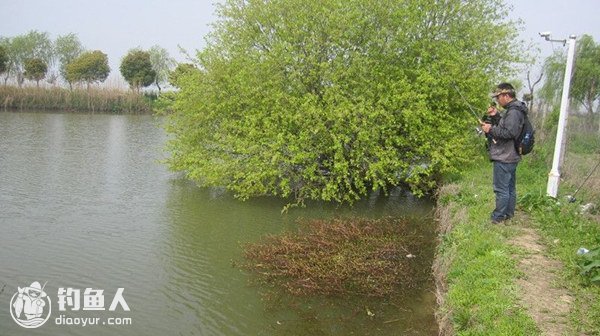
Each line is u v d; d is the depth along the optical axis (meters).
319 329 6.65
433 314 6.81
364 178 12.68
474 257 6.97
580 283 5.96
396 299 7.39
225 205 12.66
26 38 58.78
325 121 12.31
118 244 9.68
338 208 12.52
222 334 6.57
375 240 9.79
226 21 14.43
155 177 15.77
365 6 12.68
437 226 10.40
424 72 12.27
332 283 7.92
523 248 7.11
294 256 9.07
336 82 12.45
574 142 13.34
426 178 13.56
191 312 7.13
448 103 13.12
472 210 9.09
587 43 16.67
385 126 12.16
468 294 5.92
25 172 15.64
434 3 13.18
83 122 33.12
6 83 43.78
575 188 10.19
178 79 14.97
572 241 7.15
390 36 12.87
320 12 12.66
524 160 12.97
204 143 14.16
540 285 5.98
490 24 13.73
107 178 15.37
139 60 57.47
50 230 10.32
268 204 12.80
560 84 16.06
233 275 8.37
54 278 8.09
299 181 13.47
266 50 13.97
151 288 7.86
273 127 12.41
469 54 13.56
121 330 6.62
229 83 13.28
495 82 13.62
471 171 12.80
